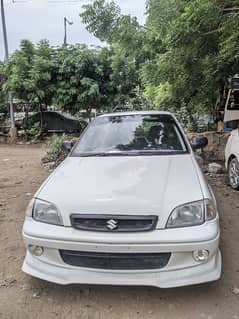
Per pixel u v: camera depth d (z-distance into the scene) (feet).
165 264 8.39
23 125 52.34
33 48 48.91
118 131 13.97
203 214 8.66
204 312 8.45
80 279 8.64
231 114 32.60
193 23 19.98
